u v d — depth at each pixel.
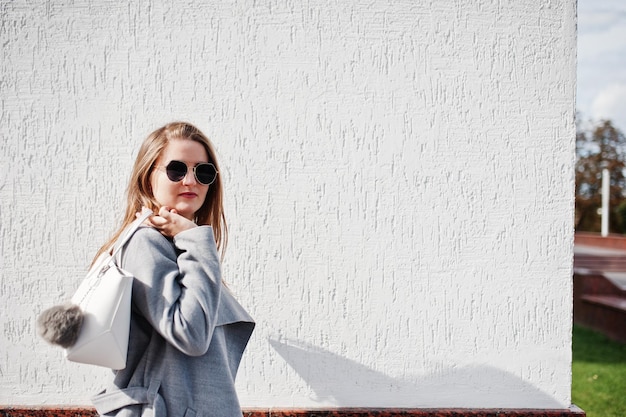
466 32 2.31
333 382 2.34
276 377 2.33
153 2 2.28
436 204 2.33
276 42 2.30
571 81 2.33
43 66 2.29
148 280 1.58
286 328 2.33
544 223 2.34
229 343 1.87
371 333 2.34
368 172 2.33
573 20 2.32
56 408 2.29
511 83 2.33
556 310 2.35
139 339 1.68
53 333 1.44
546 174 2.34
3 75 2.28
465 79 2.32
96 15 2.28
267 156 2.31
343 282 2.33
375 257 2.34
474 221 2.34
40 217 2.30
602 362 5.59
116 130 2.30
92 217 2.31
